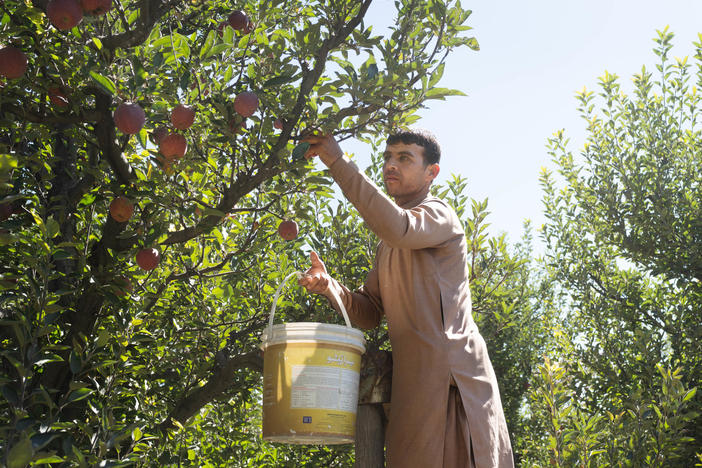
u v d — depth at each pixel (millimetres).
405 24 2908
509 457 2232
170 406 4594
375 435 2566
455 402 2195
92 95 2832
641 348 6961
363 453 2543
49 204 3414
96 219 3896
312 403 2074
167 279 3863
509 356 9422
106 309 3504
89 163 3572
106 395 3094
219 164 3318
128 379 3891
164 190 2959
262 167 2818
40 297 2549
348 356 2156
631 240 8461
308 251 5883
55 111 2867
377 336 5035
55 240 3439
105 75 2547
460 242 2420
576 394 7352
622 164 8898
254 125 2789
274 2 2961
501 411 2287
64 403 2564
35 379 3527
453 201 5680
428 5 2908
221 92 2623
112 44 2639
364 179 2203
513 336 9461
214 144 2957
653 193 8508
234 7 3518
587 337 8078
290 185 3080
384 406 2562
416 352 2234
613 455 5223
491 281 5938
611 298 8289
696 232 8125
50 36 2713
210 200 3123
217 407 5496
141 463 3549
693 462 6336
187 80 2537
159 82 2793
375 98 2613
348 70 2699
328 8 2785
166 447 4109
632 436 5258
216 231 3863
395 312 2340
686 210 8281
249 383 5211
